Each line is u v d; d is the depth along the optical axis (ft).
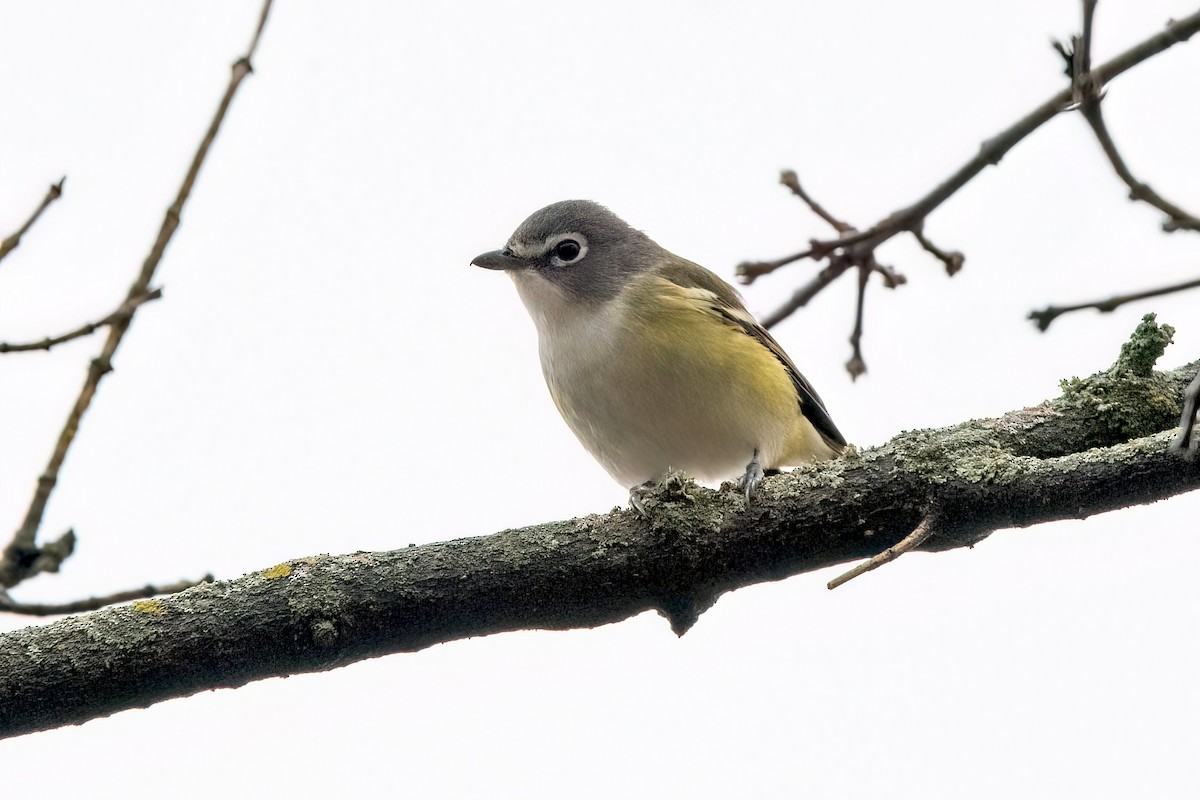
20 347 29.01
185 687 26.91
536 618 28.30
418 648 28.17
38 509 30.27
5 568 29.78
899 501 28.27
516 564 27.89
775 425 38.83
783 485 28.91
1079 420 30.68
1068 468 27.27
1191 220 27.53
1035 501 27.37
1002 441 30.04
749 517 28.50
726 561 28.50
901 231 36.06
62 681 26.12
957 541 28.43
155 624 26.63
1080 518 27.55
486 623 28.07
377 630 27.45
